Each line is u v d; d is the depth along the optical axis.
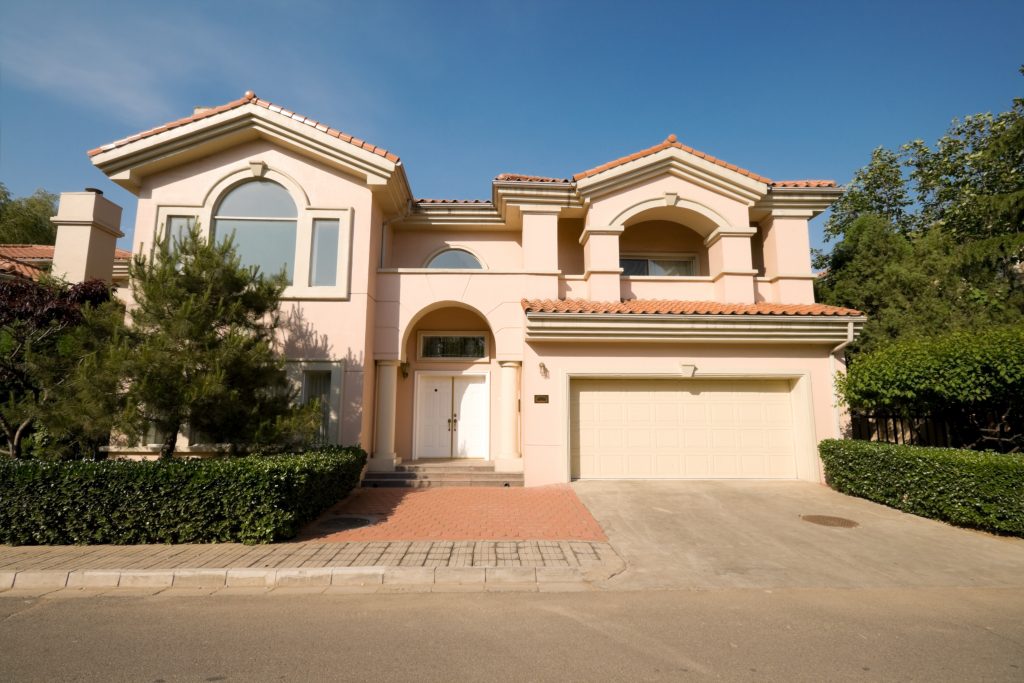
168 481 7.15
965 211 16.88
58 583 5.85
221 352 8.02
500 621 4.91
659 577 6.18
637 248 14.47
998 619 5.04
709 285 13.38
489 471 11.73
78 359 8.18
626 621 4.92
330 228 11.98
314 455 8.91
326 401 11.47
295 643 4.39
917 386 9.25
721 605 5.36
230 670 3.91
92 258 11.84
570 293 12.97
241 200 11.96
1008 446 9.69
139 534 7.09
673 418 11.70
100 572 5.91
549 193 12.79
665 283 13.37
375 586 5.95
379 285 12.39
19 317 8.26
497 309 12.48
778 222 13.41
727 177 12.86
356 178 12.08
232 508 7.14
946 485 8.36
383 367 12.18
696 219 13.48
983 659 4.18
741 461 11.64
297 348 11.41
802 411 11.63
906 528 8.16
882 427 11.85
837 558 6.84
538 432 11.26
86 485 7.10
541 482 11.09
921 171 20.83
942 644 4.46
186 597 5.56
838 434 11.55
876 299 14.75
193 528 7.07
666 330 11.23
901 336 12.88
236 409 8.06
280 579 5.94
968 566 6.57
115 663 4.01
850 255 16.02
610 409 11.67
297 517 7.58
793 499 9.94
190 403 7.66
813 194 13.23
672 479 11.50
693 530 8.01
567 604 5.37
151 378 7.71
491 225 14.08
